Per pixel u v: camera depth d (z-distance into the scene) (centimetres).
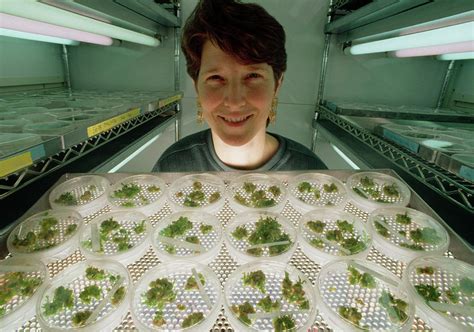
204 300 55
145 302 55
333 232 74
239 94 81
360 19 130
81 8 89
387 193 92
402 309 54
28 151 71
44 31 109
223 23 71
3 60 151
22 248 67
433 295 57
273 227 75
